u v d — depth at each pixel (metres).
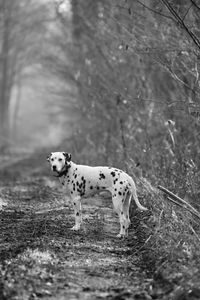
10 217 12.64
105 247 9.99
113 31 15.83
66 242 10.11
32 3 48.34
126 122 18.67
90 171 10.98
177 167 13.03
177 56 12.49
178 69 13.31
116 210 10.66
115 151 18.31
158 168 13.64
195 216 9.85
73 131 26.50
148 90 15.98
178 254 8.52
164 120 15.10
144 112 15.95
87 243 10.18
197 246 8.77
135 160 15.34
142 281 8.04
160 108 14.80
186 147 13.43
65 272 8.34
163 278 7.93
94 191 11.01
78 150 23.20
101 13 18.50
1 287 7.38
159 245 9.24
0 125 61.75
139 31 14.03
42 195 16.34
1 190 17.86
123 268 8.68
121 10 15.17
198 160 12.84
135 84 17.31
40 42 40.62
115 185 10.66
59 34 29.28
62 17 24.62
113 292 7.57
